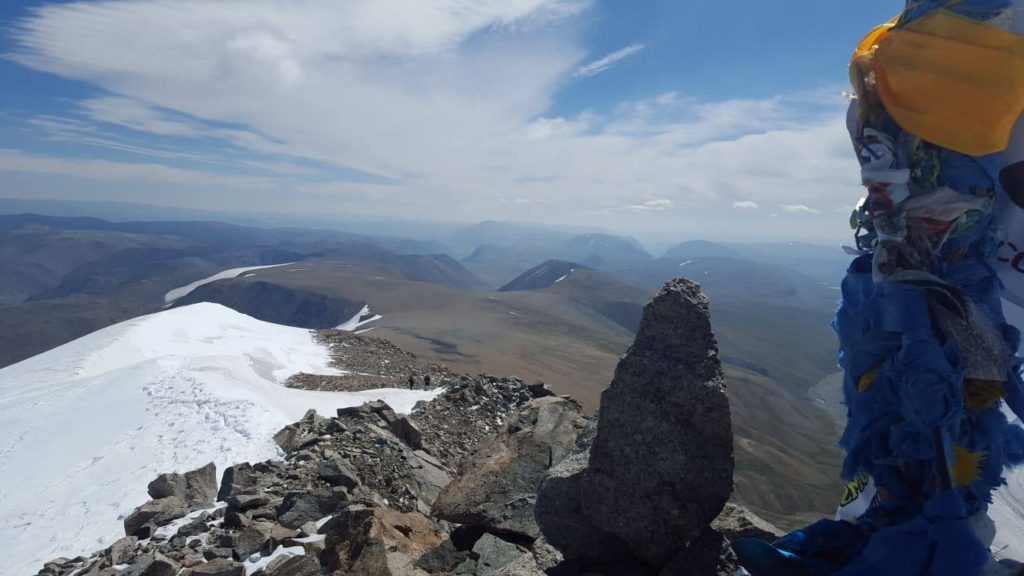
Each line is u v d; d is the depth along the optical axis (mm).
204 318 46594
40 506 14867
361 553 8102
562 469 6035
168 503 12641
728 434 4949
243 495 12227
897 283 2945
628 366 5242
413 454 16938
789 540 3484
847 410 3336
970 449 2832
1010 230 2941
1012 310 3008
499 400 24438
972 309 2812
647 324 5336
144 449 17594
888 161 3008
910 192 2957
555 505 5820
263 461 15688
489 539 7672
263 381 25703
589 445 6582
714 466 4938
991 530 2844
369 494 13250
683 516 4941
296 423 18516
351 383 29625
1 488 16531
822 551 3338
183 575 9367
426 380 28578
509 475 8734
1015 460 2998
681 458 4961
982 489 2844
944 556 2715
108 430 19766
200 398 20922
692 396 4961
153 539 11352
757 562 3395
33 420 22281
